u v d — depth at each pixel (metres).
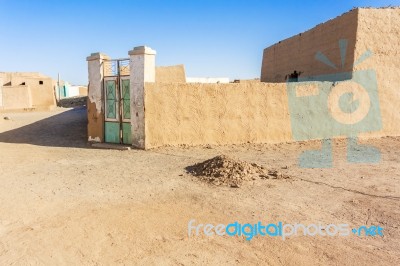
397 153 9.34
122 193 5.53
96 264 3.27
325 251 3.55
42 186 5.89
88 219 4.38
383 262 3.33
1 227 4.11
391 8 12.31
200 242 3.75
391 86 12.32
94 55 10.83
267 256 3.45
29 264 3.27
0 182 6.14
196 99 10.58
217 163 6.88
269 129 11.23
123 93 10.53
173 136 10.43
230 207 4.87
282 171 7.14
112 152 9.62
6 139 11.74
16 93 26.23
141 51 9.86
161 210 4.73
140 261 3.32
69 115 17.36
